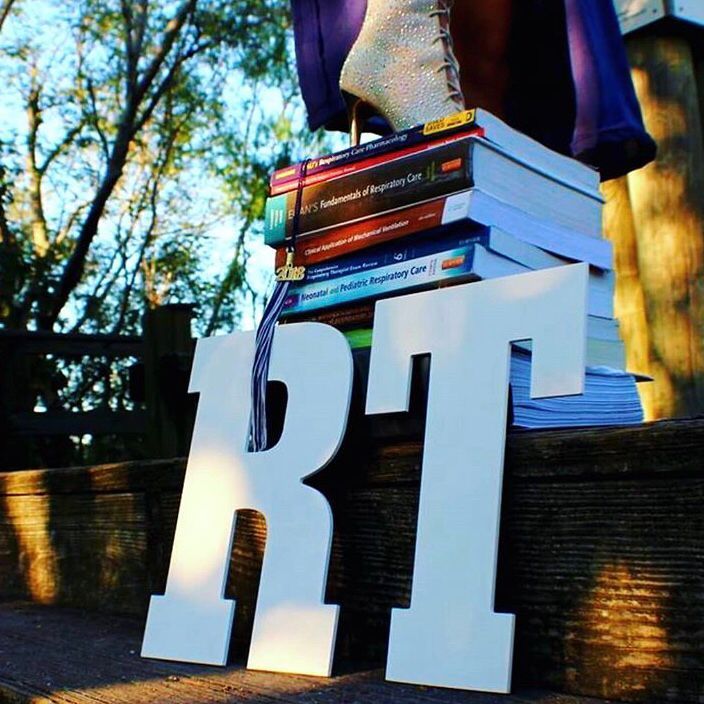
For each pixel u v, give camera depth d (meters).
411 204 1.25
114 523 1.73
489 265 1.20
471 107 1.81
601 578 0.94
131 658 1.23
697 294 2.58
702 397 2.53
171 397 3.59
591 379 1.24
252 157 12.30
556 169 1.33
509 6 1.82
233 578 1.34
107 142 10.61
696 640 0.86
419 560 1.04
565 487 0.98
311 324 1.25
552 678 0.96
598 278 1.37
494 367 1.06
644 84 2.73
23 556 2.00
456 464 1.05
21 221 9.46
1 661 1.23
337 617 1.09
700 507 0.87
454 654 0.98
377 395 1.17
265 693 0.97
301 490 1.17
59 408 4.53
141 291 10.45
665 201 2.64
